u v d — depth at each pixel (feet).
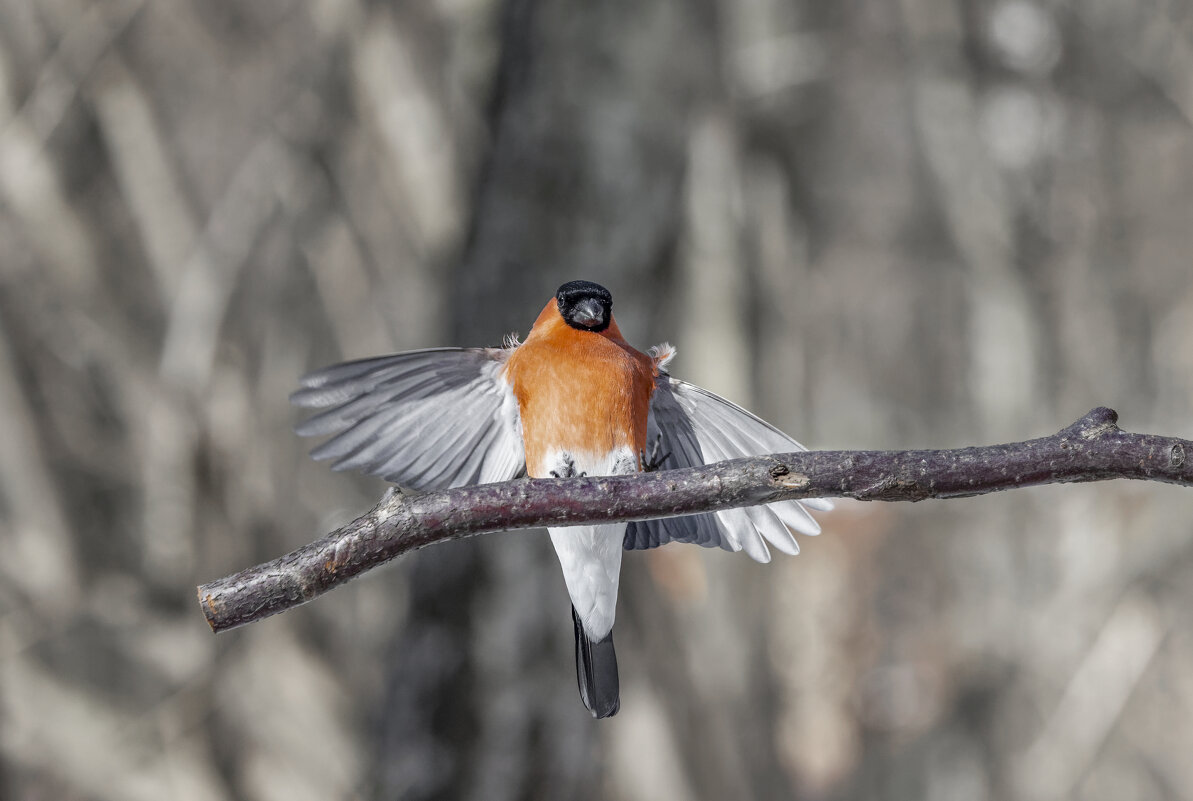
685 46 34.24
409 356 17.63
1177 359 62.08
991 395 58.90
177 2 55.77
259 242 50.72
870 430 77.15
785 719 55.26
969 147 59.47
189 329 48.88
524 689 31.48
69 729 45.01
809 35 52.13
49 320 50.49
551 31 33.09
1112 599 53.93
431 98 50.08
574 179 32.73
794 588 57.88
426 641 32.01
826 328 77.46
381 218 53.31
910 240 74.02
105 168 52.70
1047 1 59.26
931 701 56.03
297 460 50.29
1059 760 53.62
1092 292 60.59
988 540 57.88
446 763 31.40
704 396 19.15
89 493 49.90
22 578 47.16
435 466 17.99
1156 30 61.87
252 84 56.34
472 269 32.94
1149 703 59.16
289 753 45.98
